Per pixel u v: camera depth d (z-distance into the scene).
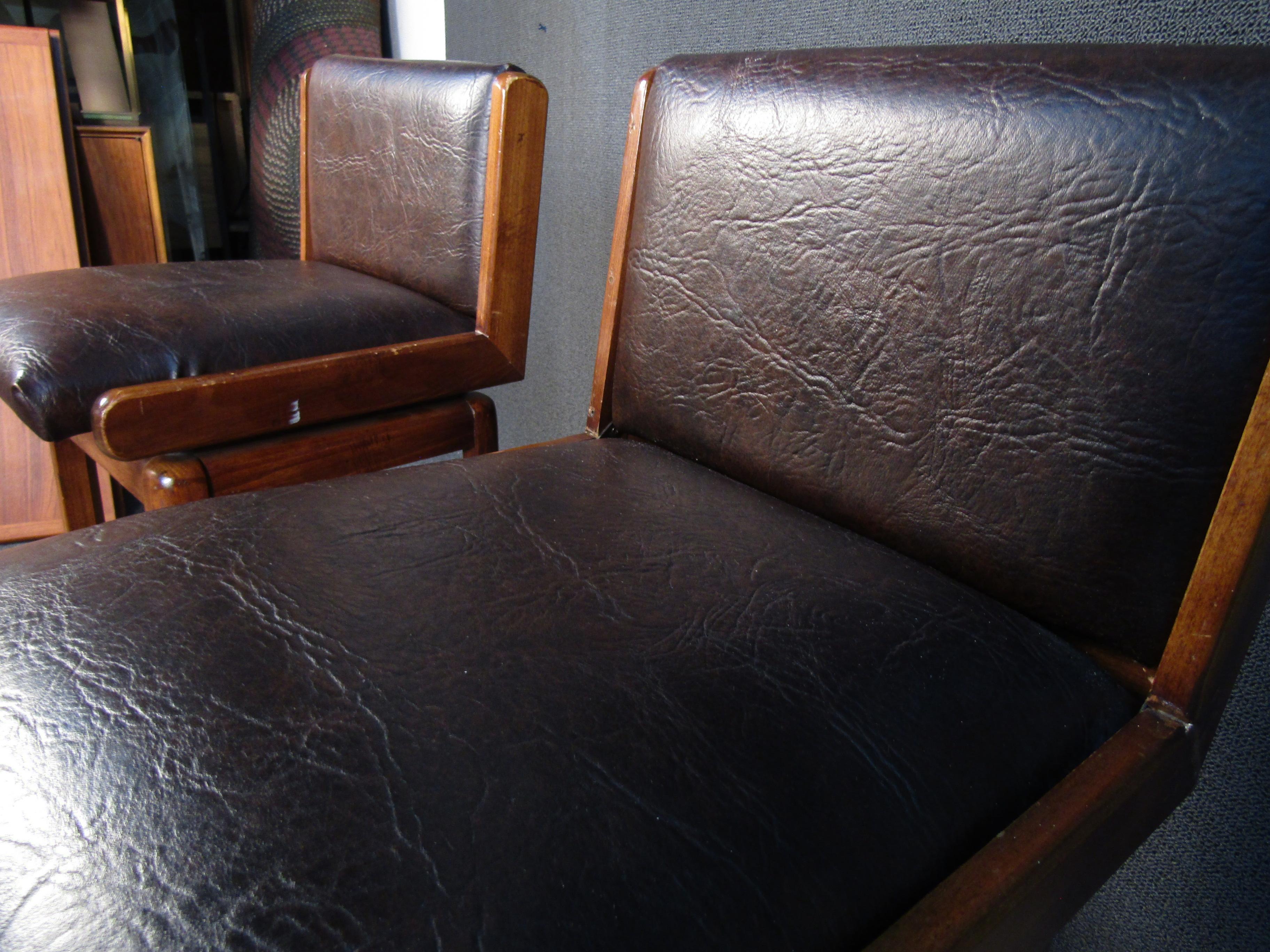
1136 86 0.47
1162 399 0.46
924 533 0.58
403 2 1.94
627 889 0.34
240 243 2.39
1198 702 0.48
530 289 1.00
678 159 0.72
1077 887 0.43
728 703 0.43
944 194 0.55
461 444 1.03
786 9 0.92
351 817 0.35
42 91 1.62
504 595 0.50
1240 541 0.45
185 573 0.50
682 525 0.61
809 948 0.35
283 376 0.85
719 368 0.71
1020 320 0.52
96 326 0.82
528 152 0.94
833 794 0.40
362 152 1.11
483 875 0.34
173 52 2.10
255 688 0.41
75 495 1.10
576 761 0.39
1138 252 0.46
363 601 0.49
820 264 0.62
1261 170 0.42
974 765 0.43
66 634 0.44
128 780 0.36
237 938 0.31
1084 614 0.51
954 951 0.36
